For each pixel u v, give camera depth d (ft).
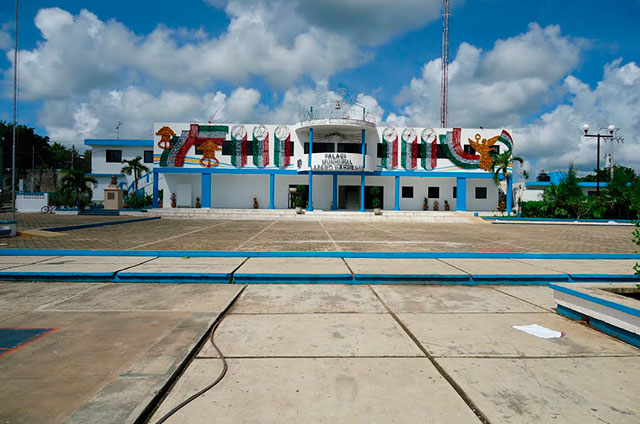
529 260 26.45
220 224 64.64
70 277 19.79
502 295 17.84
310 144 89.20
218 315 14.06
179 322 13.20
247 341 11.59
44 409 7.59
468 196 101.04
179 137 92.07
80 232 46.03
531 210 92.07
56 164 179.22
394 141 94.99
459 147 95.55
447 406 7.90
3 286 18.63
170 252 26.76
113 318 13.64
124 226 57.93
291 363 9.99
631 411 7.72
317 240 39.01
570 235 51.65
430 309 15.30
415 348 11.08
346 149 95.91
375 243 36.88
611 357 10.52
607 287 14.53
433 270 21.66
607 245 38.27
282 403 7.97
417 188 100.53
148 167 111.14
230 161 92.63
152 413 7.64
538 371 9.58
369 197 100.89
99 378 8.95
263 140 92.79
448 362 10.08
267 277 20.03
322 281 20.12
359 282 20.13
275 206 99.50
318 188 99.96
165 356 10.25
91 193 98.32
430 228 61.67
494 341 11.68
